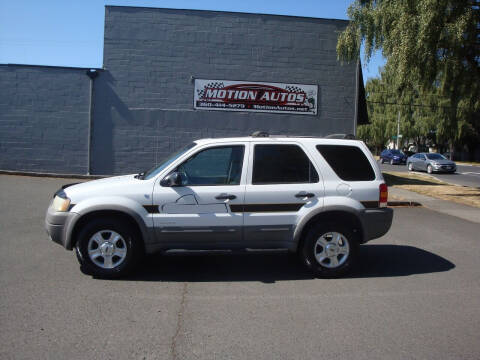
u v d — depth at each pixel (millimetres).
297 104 16094
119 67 15586
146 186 5535
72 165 15719
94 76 15492
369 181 5887
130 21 15539
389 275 6016
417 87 15609
